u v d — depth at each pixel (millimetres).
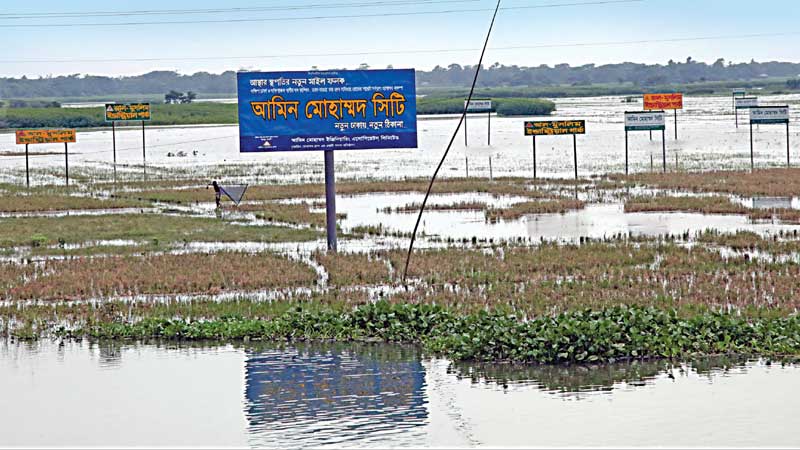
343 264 33438
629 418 17078
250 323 24562
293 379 20172
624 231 41438
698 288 28172
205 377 20406
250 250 38000
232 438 16406
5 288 30422
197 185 69688
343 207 53625
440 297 27609
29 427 17234
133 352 22891
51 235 43156
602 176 68312
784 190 55281
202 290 30188
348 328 24078
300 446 15992
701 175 65688
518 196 57875
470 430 16562
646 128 69312
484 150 97938
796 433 16125
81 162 97250
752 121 69875
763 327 22312
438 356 22094
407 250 36500
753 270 31016
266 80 37000
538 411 17656
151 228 45094
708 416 17141
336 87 37312
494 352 21562
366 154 105812
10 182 73375
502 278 30578
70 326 25625
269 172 81625
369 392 19078
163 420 17500
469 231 42594
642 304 25859
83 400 18797
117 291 30109
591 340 21469
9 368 21406
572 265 32531
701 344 21734
